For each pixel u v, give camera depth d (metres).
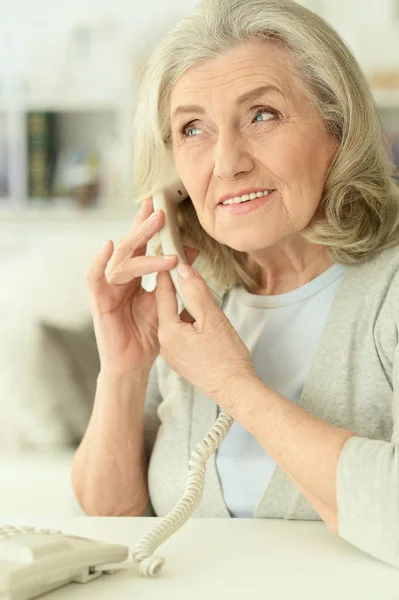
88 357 2.22
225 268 1.28
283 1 1.10
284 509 1.09
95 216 4.45
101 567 0.85
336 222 1.14
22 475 1.90
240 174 1.08
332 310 1.14
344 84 1.11
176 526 0.96
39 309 2.26
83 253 2.48
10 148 4.57
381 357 1.09
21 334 2.19
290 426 0.95
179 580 0.83
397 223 1.17
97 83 4.55
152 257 1.15
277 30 1.08
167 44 1.13
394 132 4.14
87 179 4.51
